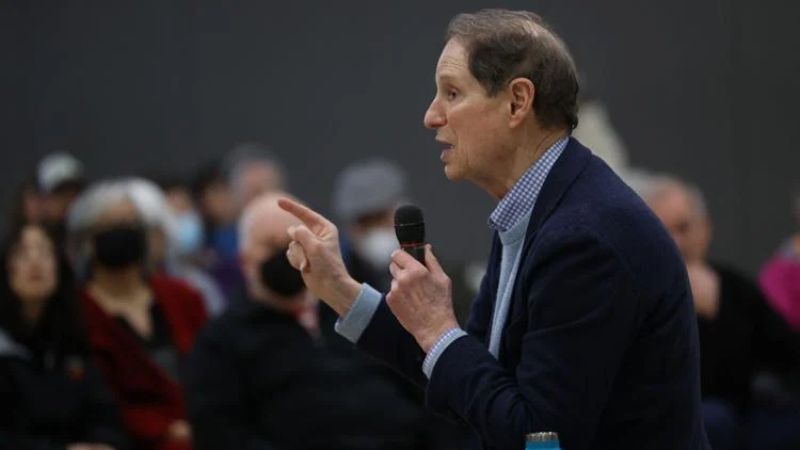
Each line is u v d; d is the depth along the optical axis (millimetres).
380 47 25328
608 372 6633
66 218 17219
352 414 12789
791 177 25281
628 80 25328
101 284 14234
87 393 12984
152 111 25109
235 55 25312
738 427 13828
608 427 6832
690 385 6895
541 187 6977
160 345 14203
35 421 12633
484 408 6699
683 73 25328
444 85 7047
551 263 6723
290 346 12789
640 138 25312
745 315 14180
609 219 6762
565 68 6965
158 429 13617
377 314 7500
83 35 25062
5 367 12656
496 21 7023
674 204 14148
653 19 25375
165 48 25219
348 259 14516
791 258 17891
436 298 7020
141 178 21016
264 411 12688
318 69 25328
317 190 25141
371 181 17562
